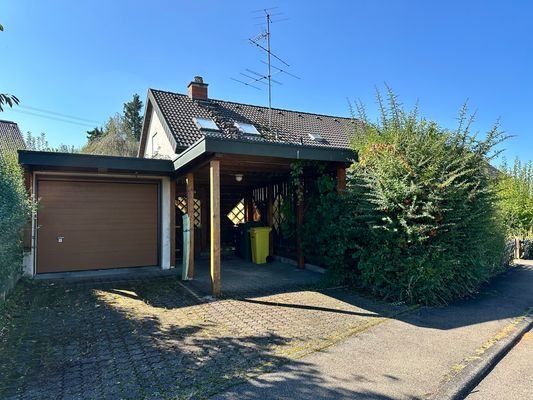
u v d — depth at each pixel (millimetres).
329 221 7453
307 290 6961
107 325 4918
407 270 5992
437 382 3238
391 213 6191
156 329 4734
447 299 6156
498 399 3096
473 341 4285
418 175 6047
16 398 2982
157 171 9102
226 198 13047
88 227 9172
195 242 12172
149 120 14219
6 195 5258
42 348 4090
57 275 8641
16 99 3127
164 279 8234
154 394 3027
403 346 4098
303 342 4219
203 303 6082
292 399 2930
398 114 7016
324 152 7020
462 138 6621
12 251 5961
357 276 6980
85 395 3023
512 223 13000
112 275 8719
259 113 14812
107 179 9398
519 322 5082
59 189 8914
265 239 10688
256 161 7449
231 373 3404
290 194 10156
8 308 5664
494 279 8211
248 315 5359
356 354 3854
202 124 11750
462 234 6258
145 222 9812
